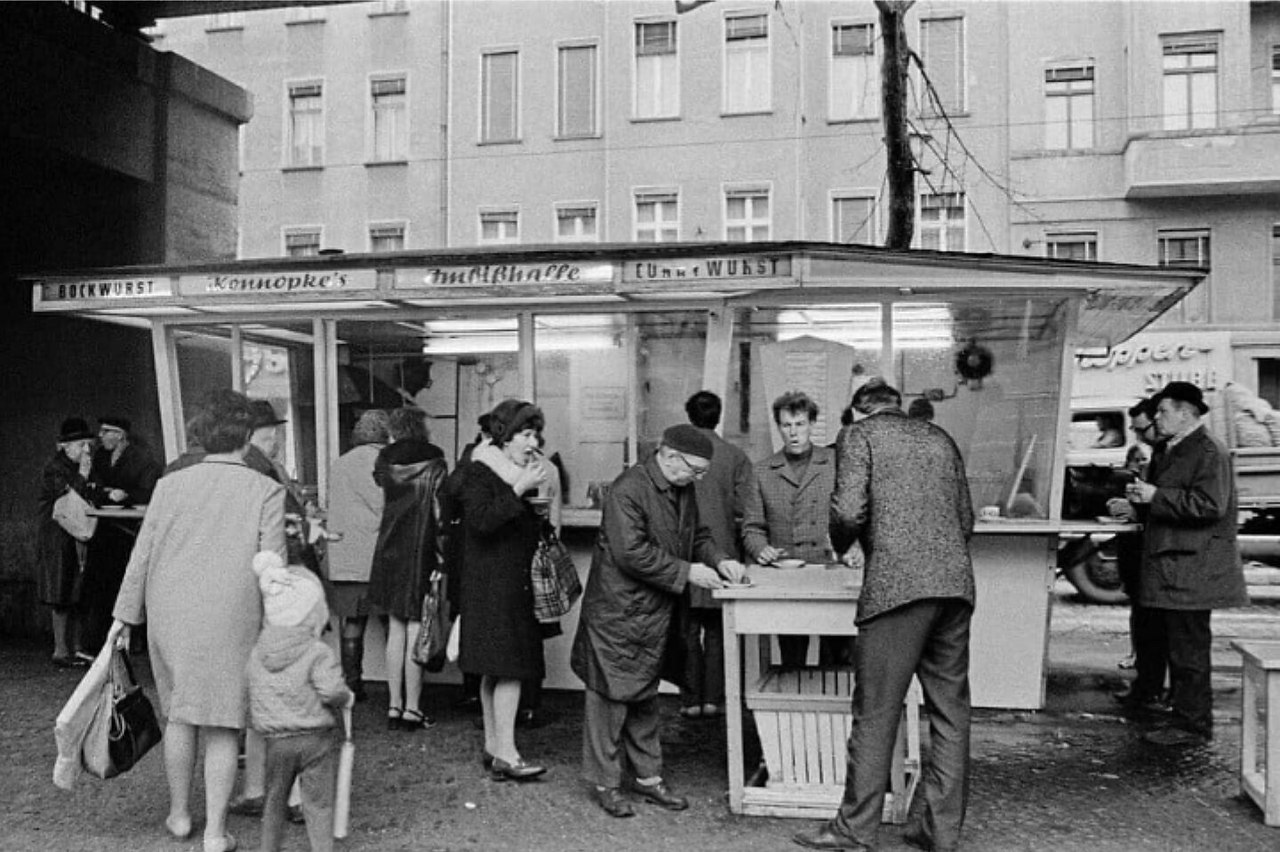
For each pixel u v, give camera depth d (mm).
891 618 4547
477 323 7902
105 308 7555
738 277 6633
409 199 27031
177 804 4844
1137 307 7652
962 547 4605
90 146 9828
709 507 6539
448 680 7789
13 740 6523
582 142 26094
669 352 7668
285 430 8164
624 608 5051
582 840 4840
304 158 27750
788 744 5188
